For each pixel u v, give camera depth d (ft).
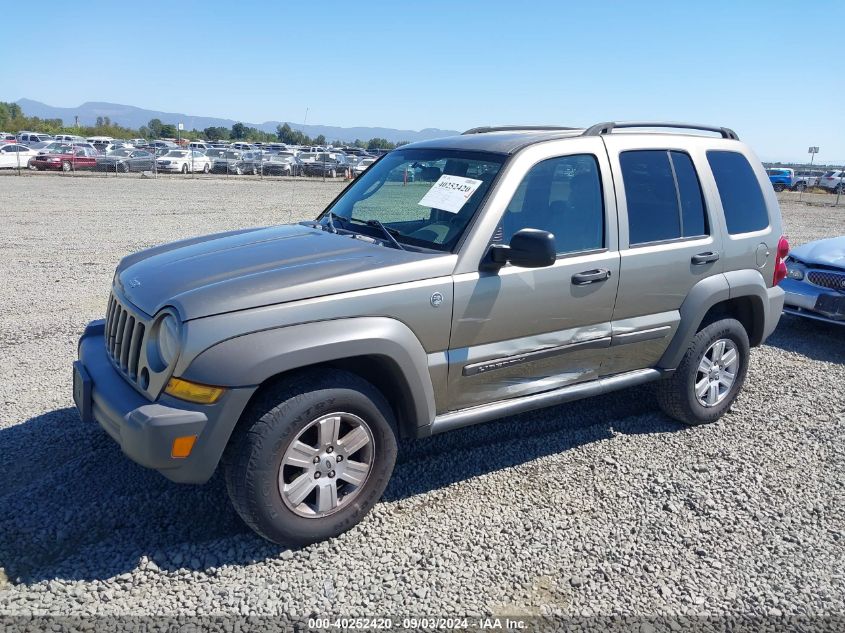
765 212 17.02
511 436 15.71
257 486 10.31
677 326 15.23
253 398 10.70
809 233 58.70
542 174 13.16
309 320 10.57
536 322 12.94
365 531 11.68
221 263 11.73
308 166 130.52
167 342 10.25
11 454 13.74
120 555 10.74
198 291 10.48
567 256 13.26
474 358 12.30
